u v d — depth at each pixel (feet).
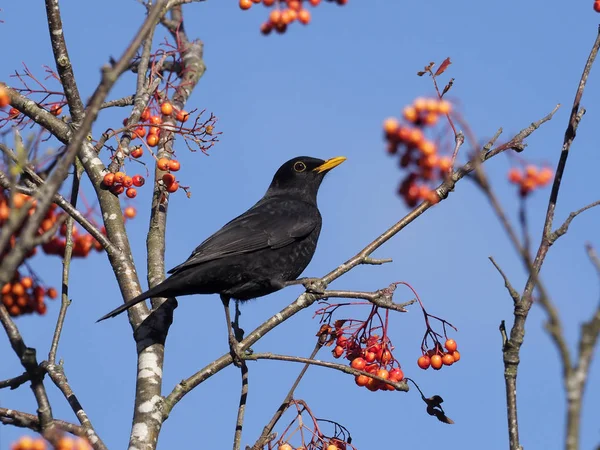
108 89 22.89
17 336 29.60
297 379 35.96
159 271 45.16
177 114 46.24
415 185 21.20
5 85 47.09
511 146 38.83
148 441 35.91
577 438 18.26
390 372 36.94
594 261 19.70
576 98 33.60
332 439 35.50
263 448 34.71
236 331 43.96
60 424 31.83
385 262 41.01
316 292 40.01
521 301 30.78
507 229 19.45
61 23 45.78
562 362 18.66
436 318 38.29
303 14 36.22
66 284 38.01
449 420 36.09
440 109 20.59
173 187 45.73
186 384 37.63
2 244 22.13
